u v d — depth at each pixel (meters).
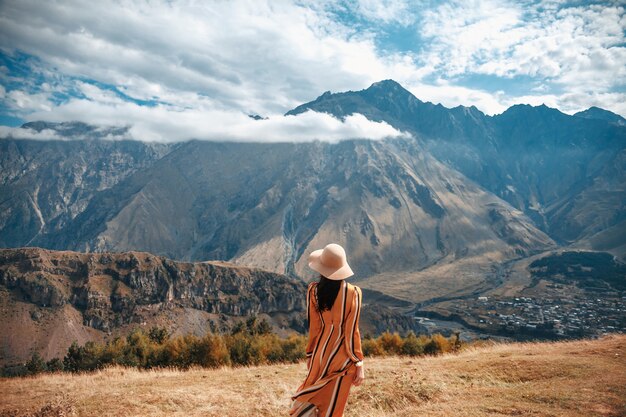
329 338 5.64
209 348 41.44
